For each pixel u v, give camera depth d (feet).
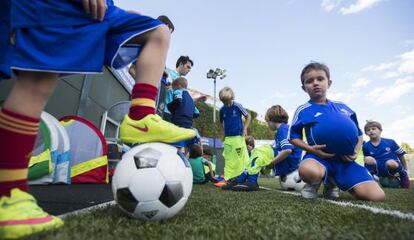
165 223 3.55
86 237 2.62
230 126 15.05
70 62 3.10
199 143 17.46
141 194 3.67
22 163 2.94
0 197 2.77
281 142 12.68
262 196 8.29
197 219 3.89
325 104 8.14
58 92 12.53
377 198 7.03
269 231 3.13
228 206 5.50
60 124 10.50
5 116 2.87
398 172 18.01
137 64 4.17
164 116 14.64
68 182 10.06
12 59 2.83
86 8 3.26
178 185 3.87
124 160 4.00
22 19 2.93
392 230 3.14
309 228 3.32
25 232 2.63
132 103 4.14
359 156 12.20
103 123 15.33
